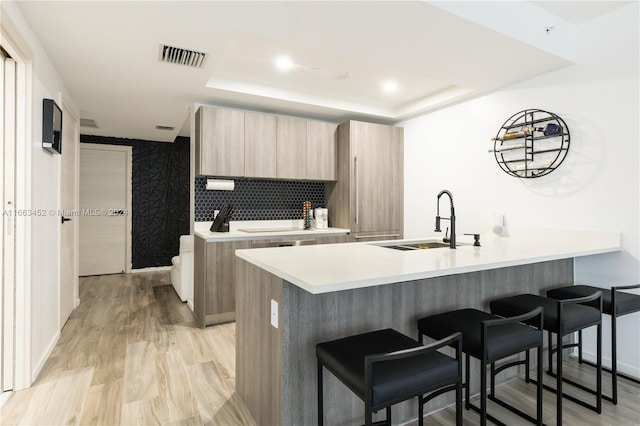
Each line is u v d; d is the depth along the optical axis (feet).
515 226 9.80
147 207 18.48
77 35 7.14
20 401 6.30
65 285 10.30
